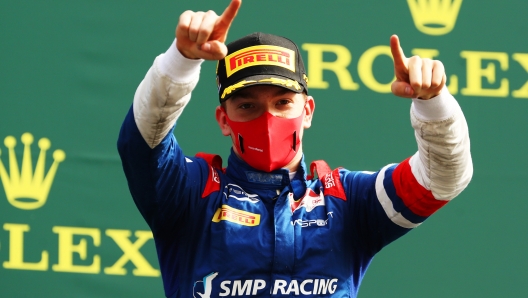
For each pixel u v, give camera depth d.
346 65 18.38
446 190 10.89
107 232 17.77
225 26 9.72
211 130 18.09
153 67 10.26
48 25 18.12
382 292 17.72
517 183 18.14
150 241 17.80
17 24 18.11
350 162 18.12
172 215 11.10
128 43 18.17
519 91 18.50
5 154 17.84
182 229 11.24
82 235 17.73
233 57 11.50
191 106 18.11
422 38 18.55
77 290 17.59
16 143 17.88
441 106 10.38
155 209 10.96
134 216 17.84
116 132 18.03
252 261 10.91
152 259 17.75
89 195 17.84
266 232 11.08
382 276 17.73
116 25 18.19
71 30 18.14
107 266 17.69
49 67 18.06
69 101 18.03
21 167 17.84
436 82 10.03
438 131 10.48
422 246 17.84
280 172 11.50
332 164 18.08
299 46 18.38
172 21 18.25
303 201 11.37
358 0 18.55
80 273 17.64
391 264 17.77
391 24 18.56
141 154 10.50
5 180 17.80
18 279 17.56
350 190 11.52
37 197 17.80
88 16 18.17
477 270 17.84
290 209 11.23
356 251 11.55
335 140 18.14
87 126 18.00
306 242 11.05
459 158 10.67
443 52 18.55
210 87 18.17
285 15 18.42
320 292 10.99
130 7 18.22
